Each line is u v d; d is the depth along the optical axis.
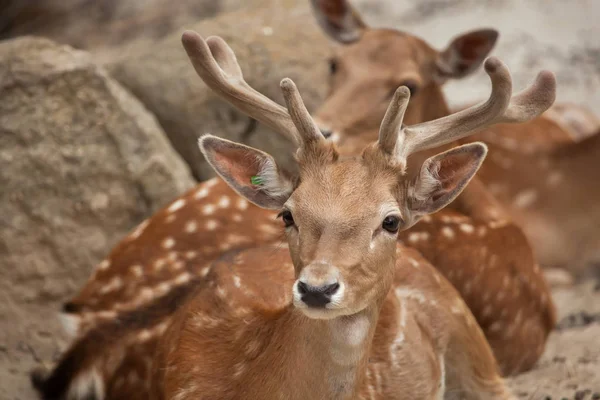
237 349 7.60
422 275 8.90
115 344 9.25
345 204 6.60
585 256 14.58
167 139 13.59
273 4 14.74
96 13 20.55
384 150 6.88
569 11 20.56
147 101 13.87
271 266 8.56
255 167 7.27
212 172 13.67
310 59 13.94
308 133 6.90
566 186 14.67
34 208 11.73
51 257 11.74
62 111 11.95
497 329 10.44
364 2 20.64
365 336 6.93
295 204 6.68
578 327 12.09
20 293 11.62
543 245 14.59
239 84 7.64
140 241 9.80
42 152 11.80
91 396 9.29
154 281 9.45
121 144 12.09
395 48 12.22
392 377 8.09
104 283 9.66
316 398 7.03
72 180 11.87
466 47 12.39
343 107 11.86
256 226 9.72
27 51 12.05
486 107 7.26
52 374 9.54
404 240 10.16
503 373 10.57
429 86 12.38
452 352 8.95
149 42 15.91
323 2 13.25
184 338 7.97
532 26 20.19
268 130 13.38
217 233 9.67
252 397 7.30
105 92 12.12
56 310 11.68
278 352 7.16
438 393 8.53
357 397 7.16
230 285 8.17
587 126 17.47
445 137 7.24
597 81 19.23
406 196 7.17
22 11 20.70
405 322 8.38
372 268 6.59
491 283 10.37
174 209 9.98
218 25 14.27
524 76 19.00
